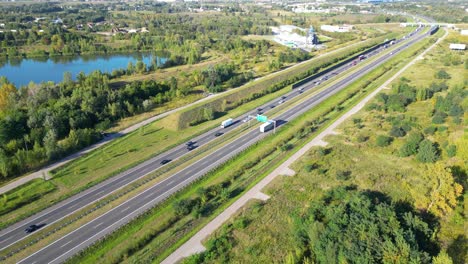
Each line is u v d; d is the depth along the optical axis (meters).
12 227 81.94
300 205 87.69
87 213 86.44
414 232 71.56
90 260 73.06
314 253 70.75
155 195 93.50
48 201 91.44
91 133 125.44
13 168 103.56
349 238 67.56
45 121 129.12
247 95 174.38
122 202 90.75
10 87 158.00
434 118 129.62
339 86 186.62
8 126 121.81
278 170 104.88
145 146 122.06
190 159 112.31
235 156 113.31
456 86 159.50
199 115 145.50
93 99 147.75
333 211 77.75
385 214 73.06
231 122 140.00
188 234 79.75
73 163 110.50
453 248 72.19
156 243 77.56
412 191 85.00
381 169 102.62
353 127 132.38
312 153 113.88
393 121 131.75
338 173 98.00
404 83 175.88
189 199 90.62
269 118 145.88
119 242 77.88
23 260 72.44
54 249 75.31
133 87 166.00
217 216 85.38
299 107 157.38
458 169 95.62
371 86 184.00
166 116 144.62
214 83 186.00
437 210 80.44
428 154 103.44
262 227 80.50
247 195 93.12
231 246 75.00
